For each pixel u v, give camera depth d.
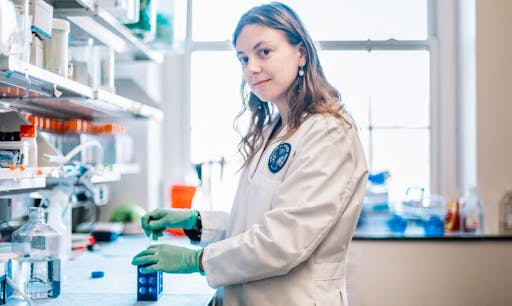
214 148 3.07
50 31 1.40
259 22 1.40
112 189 2.85
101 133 2.45
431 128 3.08
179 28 2.51
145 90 2.75
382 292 2.65
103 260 1.98
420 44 3.05
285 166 1.35
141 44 2.18
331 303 1.31
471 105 2.81
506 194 2.72
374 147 3.08
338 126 1.32
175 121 3.10
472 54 2.79
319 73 1.48
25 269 1.42
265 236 1.24
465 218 2.78
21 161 1.44
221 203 2.88
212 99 3.08
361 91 3.08
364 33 3.07
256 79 1.42
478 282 2.64
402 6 3.07
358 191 1.36
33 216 1.48
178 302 1.40
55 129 2.23
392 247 2.65
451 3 3.01
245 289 1.36
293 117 1.43
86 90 1.63
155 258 1.36
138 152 2.85
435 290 2.64
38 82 1.42
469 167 2.85
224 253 1.29
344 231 1.33
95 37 1.83
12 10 1.12
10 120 1.61
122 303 1.38
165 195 3.09
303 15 3.07
